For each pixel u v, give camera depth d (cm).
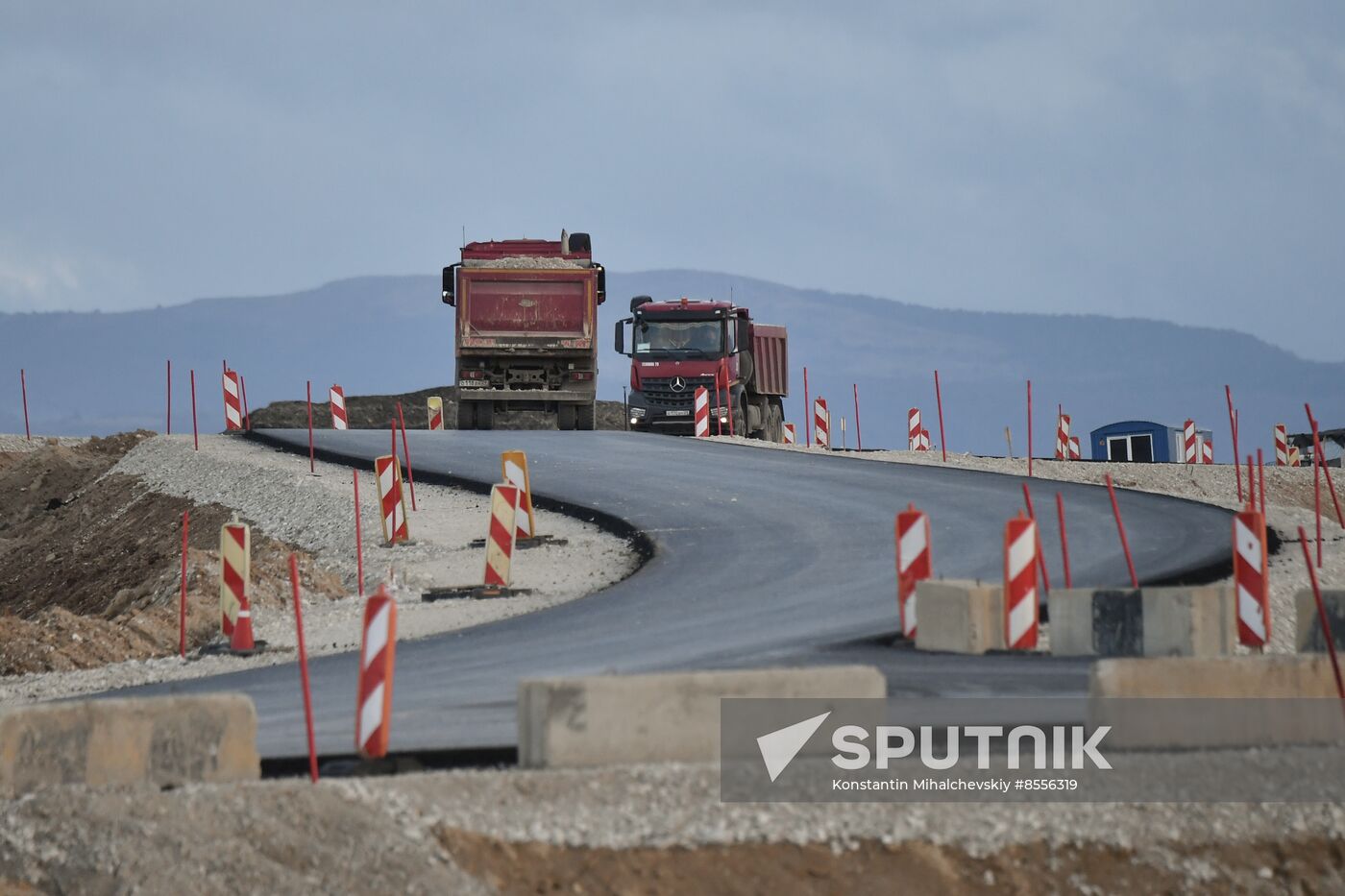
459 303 16188
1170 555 8444
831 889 3925
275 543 10775
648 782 4241
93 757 4322
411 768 4516
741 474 12394
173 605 8606
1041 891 4009
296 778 4444
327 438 15225
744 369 18462
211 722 4375
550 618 7525
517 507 9481
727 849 3991
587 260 16662
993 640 6194
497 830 4006
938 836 4091
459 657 6512
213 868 3881
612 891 3859
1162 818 4241
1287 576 7975
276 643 7500
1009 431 13850
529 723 4347
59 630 7781
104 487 14850
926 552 6456
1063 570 8062
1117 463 15488
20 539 14638
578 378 16450
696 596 7881
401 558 9719
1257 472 15650
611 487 11725
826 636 6631
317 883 3831
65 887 3916
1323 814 4272
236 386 16250
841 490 11431
